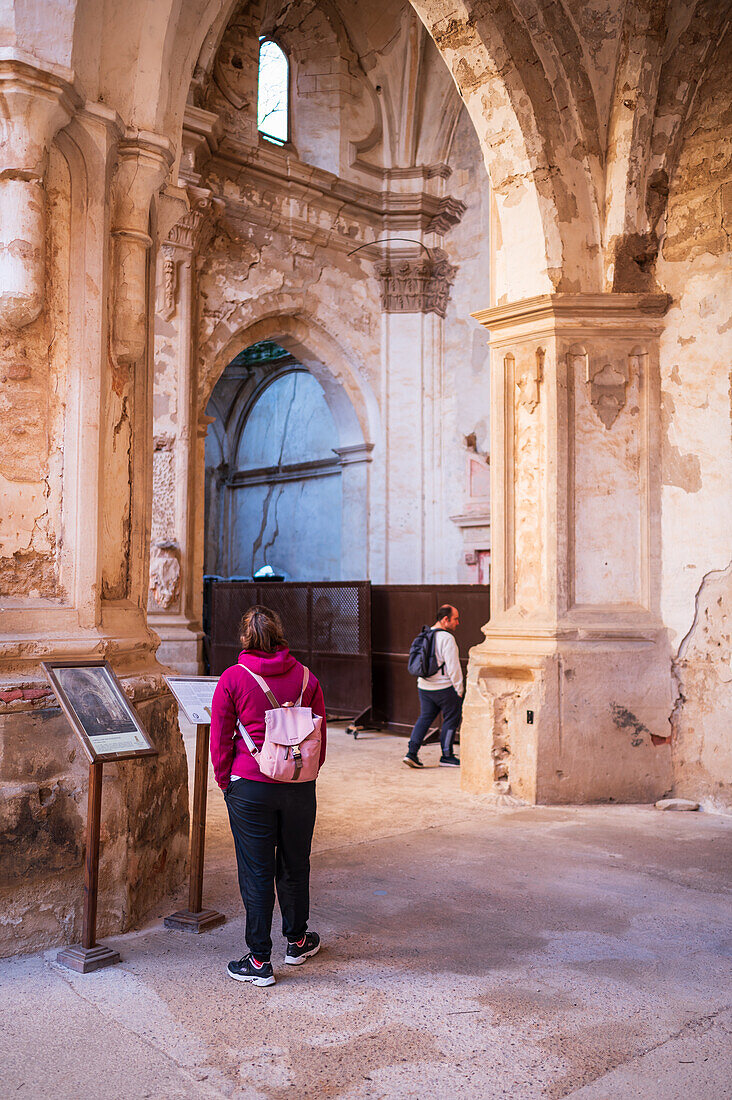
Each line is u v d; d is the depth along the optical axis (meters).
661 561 7.38
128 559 4.98
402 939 4.19
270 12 15.53
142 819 4.42
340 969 3.83
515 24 7.32
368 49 16.12
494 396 7.85
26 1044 3.13
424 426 16.52
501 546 7.71
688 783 7.13
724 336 7.16
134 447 5.01
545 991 3.63
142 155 4.67
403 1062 3.04
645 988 3.67
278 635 3.86
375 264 16.62
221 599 14.12
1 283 4.09
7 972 3.75
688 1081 2.93
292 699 3.76
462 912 4.57
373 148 16.48
